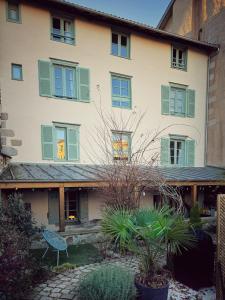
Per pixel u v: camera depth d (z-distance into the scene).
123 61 10.94
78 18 10.03
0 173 7.55
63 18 9.88
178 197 7.91
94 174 8.46
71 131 10.09
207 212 10.95
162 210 4.26
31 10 9.27
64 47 9.85
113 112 10.75
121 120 10.78
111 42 10.72
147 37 11.44
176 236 3.71
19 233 5.45
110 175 7.54
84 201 10.00
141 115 11.29
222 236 4.04
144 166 8.06
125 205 7.11
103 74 10.55
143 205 10.18
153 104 11.60
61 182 7.61
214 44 12.34
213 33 12.50
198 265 4.77
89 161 10.34
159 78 11.73
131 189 7.36
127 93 11.16
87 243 7.86
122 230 3.75
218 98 12.34
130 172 7.42
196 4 13.72
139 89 11.29
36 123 9.46
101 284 3.51
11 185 7.09
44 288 4.67
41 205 9.35
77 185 7.77
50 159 9.74
